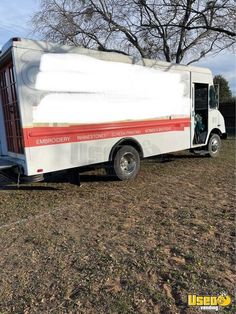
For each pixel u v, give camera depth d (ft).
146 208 18.69
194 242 13.87
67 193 22.70
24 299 10.51
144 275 11.48
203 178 25.55
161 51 52.37
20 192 23.40
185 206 18.69
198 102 34.30
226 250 13.03
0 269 12.48
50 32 48.80
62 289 10.94
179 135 29.73
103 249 13.64
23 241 14.94
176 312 9.51
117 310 9.73
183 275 11.35
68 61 20.90
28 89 19.39
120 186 23.88
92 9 47.80
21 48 19.04
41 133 20.11
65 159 21.39
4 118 23.65
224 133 36.65
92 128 22.54
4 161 22.11
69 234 15.46
